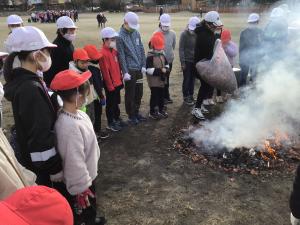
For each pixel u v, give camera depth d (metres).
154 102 6.99
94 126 6.00
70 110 2.97
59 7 89.50
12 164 2.20
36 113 2.67
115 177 4.88
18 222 1.02
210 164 5.16
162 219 3.95
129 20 6.14
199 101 6.95
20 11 85.25
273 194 4.41
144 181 4.77
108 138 6.19
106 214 4.04
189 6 72.25
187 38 7.67
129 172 5.01
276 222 3.88
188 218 3.96
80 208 3.11
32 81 2.72
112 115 6.45
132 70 6.38
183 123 6.82
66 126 2.89
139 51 6.52
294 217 2.30
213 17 6.50
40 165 2.76
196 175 4.90
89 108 5.47
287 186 4.59
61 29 5.16
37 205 1.09
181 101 8.30
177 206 4.19
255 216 3.98
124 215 4.03
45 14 46.88
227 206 4.17
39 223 1.07
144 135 6.30
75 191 2.98
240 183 4.67
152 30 27.02
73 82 2.88
